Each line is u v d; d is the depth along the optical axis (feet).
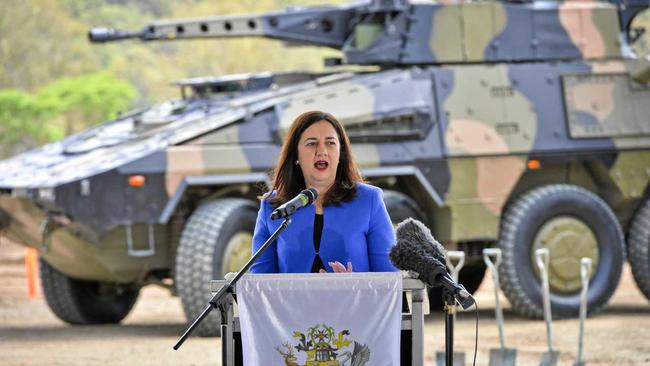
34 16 394.11
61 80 347.15
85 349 95.91
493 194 112.57
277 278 44.32
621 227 121.60
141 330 111.96
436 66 115.65
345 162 48.93
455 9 116.16
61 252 106.22
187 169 102.42
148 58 463.83
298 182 49.03
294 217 48.06
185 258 101.35
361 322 44.34
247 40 371.35
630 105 117.60
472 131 112.47
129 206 101.24
